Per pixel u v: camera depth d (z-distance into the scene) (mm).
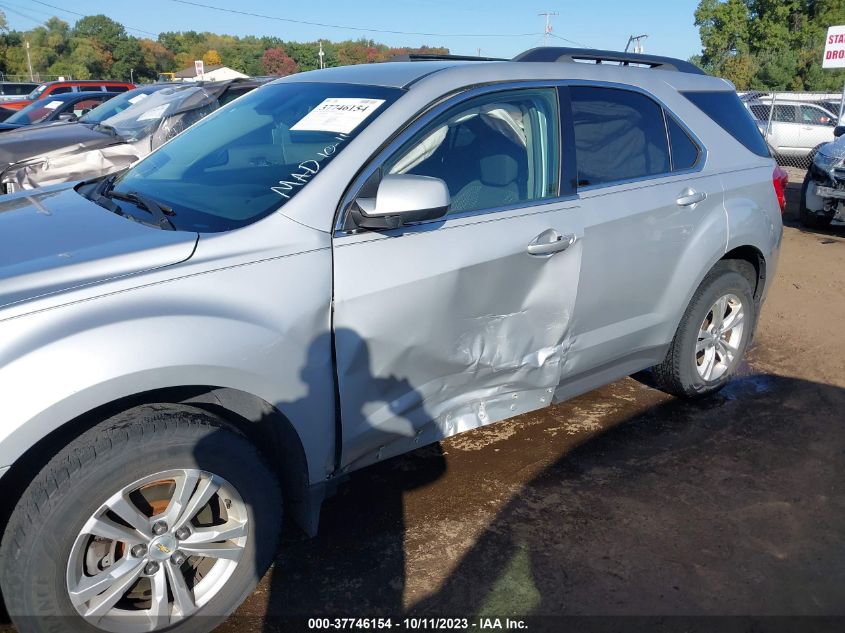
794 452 3695
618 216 3264
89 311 2043
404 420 2754
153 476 2113
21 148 7020
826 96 17562
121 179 3197
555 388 3291
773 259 4238
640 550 2883
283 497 2633
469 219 2797
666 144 3660
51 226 2549
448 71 2941
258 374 2256
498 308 2904
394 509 3105
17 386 1888
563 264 3062
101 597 2109
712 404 4238
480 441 3725
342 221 2502
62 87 16281
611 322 3418
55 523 1964
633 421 3990
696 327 3908
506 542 2904
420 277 2604
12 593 1982
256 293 2291
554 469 3463
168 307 2137
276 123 3027
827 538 3002
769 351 5141
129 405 2203
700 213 3674
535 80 3154
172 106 7477
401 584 2660
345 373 2502
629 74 3617
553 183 3129
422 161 2762
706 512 3152
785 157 16688
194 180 2848
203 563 2404
